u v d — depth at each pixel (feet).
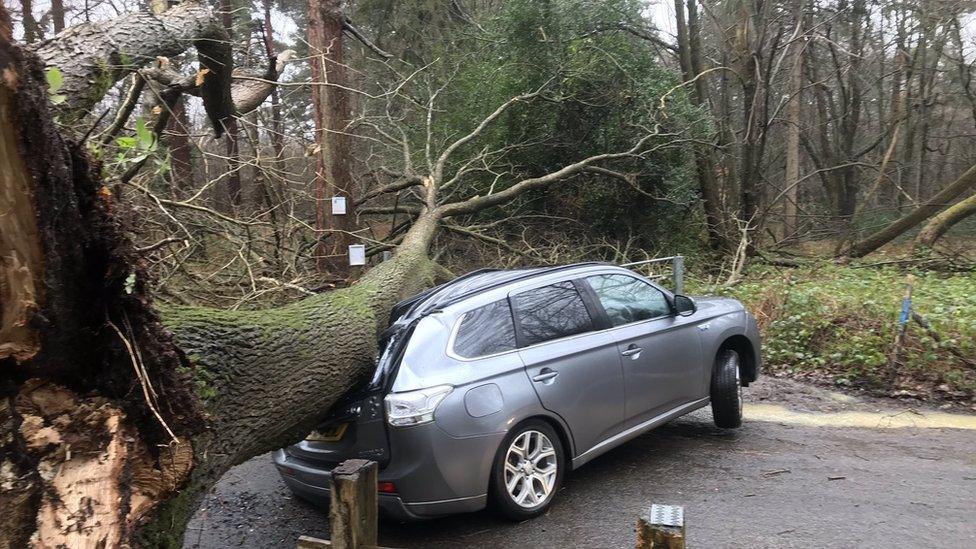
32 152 5.73
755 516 12.85
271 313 12.17
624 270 16.70
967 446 16.49
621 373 14.74
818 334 25.07
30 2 27.45
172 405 7.66
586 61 41.70
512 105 41.14
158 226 22.03
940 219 43.57
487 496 12.54
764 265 42.19
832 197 71.05
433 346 12.62
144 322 7.32
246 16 35.88
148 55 18.03
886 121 71.26
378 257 35.19
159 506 8.00
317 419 12.44
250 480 16.38
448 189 40.04
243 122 25.84
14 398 6.63
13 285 5.88
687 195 43.37
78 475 6.69
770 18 46.14
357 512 7.13
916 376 21.53
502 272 16.35
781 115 70.38
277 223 27.30
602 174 41.91
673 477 15.02
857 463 15.55
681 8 50.03
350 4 61.11
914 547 11.44
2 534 6.22
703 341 17.04
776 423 18.78
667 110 41.42
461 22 60.13
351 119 37.17
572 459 13.85
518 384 12.90
